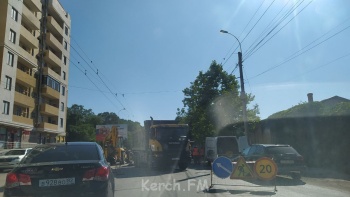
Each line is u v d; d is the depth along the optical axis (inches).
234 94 1380.4
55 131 2169.0
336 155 737.6
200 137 1428.4
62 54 2303.2
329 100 1604.3
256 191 459.8
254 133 1364.4
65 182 256.5
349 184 533.6
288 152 604.1
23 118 1722.4
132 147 1246.9
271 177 467.5
